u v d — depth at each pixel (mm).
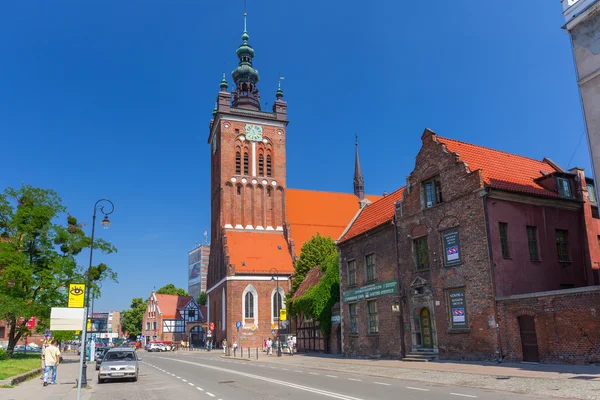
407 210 32719
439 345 28797
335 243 41469
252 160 81562
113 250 57844
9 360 39781
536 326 23047
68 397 19734
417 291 31047
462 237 27812
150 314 118625
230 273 72312
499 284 25688
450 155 29172
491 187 26578
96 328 129500
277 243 79062
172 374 30406
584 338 20891
